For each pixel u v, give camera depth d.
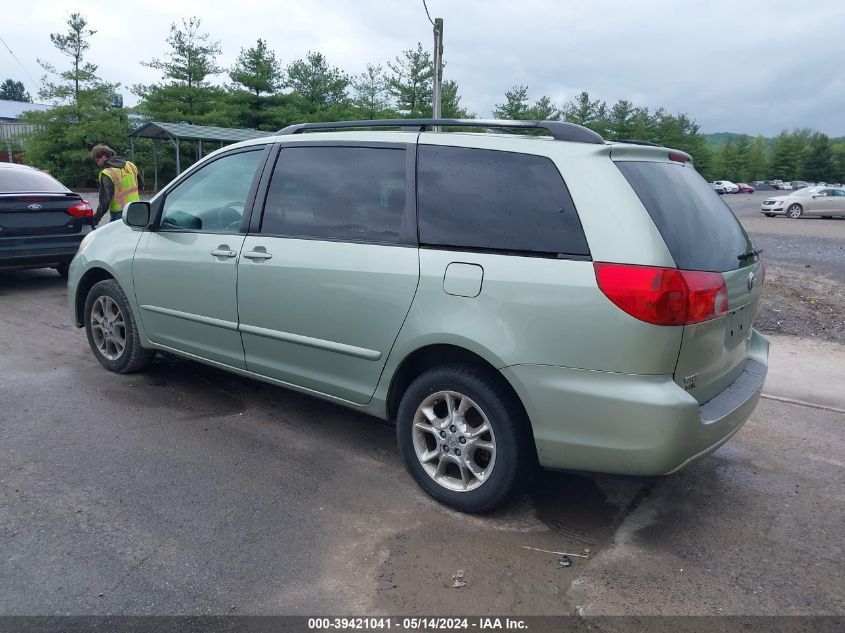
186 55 43.94
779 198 29.97
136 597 2.67
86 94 42.06
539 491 3.66
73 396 4.86
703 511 3.51
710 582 2.90
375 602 2.69
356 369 3.70
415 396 3.47
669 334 2.81
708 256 3.12
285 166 4.09
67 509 3.31
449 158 3.43
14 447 3.99
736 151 106.25
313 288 3.76
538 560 3.02
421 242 3.41
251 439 4.23
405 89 39.81
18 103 59.91
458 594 2.76
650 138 73.62
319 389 3.94
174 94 43.72
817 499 3.68
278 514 3.33
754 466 4.07
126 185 9.09
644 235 2.84
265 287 4.01
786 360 6.42
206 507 3.38
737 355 3.54
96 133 41.00
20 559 2.89
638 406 2.82
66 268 9.45
